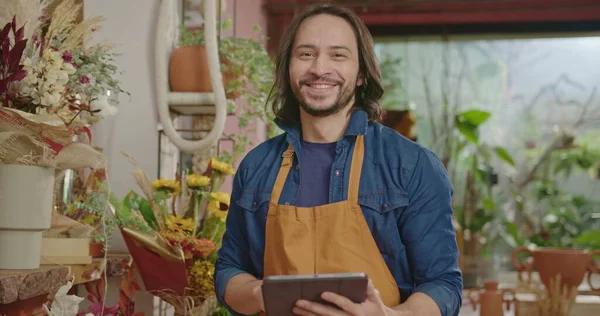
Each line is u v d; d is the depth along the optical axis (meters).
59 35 1.97
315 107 1.69
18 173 1.67
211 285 2.38
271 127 3.32
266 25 6.40
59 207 2.25
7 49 1.67
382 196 1.67
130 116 2.99
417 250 1.65
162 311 2.89
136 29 3.01
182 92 2.95
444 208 1.67
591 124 6.69
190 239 2.35
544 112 6.77
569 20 6.55
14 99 1.74
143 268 2.30
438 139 6.80
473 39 6.81
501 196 6.67
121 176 2.97
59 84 1.77
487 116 5.98
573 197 6.47
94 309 2.07
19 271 1.66
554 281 3.21
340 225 1.65
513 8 6.49
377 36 6.87
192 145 2.91
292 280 1.36
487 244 6.38
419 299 1.59
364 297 1.40
